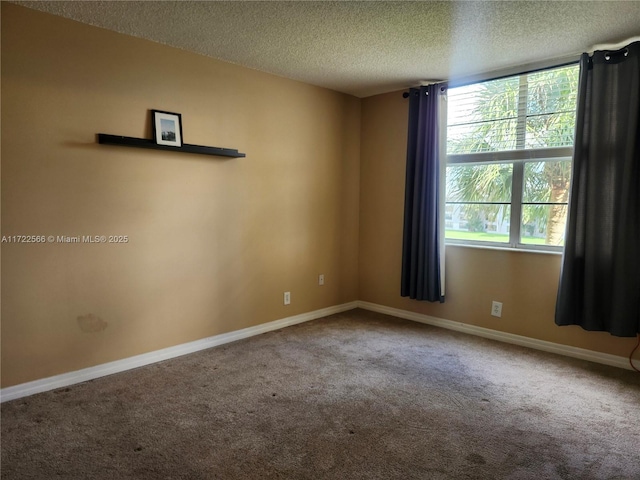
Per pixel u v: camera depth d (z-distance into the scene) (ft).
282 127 12.60
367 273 15.30
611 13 8.00
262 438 7.02
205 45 9.95
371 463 6.39
